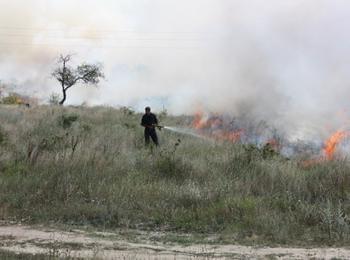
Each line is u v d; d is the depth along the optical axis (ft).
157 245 27.50
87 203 34.99
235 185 38.73
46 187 37.60
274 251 26.32
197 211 33.19
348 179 38.45
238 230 30.17
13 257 23.04
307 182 38.45
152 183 39.45
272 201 35.06
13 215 33.35
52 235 29.14
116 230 30.81
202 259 24.39
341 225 29.63
